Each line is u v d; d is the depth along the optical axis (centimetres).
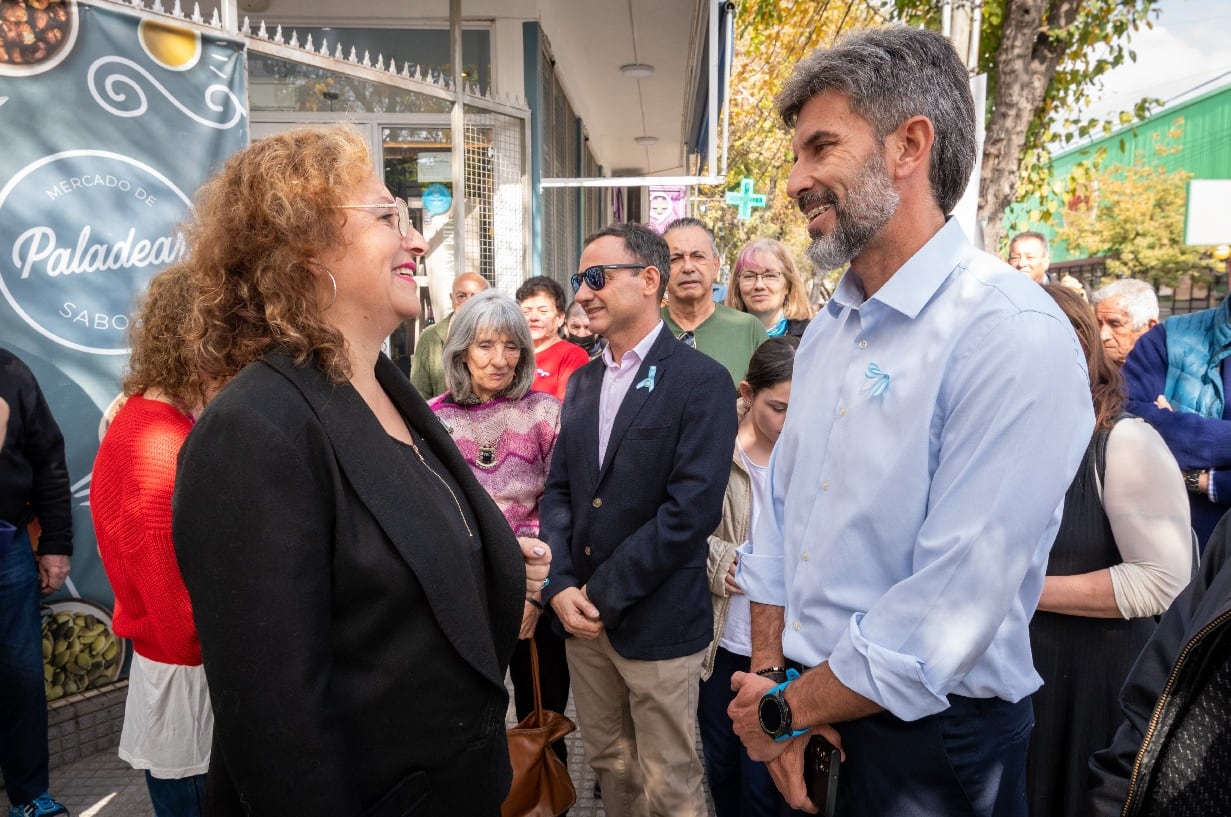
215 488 107
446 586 122
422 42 684
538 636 309
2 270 319
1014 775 145
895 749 139
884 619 131
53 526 309
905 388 138
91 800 315
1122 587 175
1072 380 127
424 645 121
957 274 138
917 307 137
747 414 271
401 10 668
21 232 322
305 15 666
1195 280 2116
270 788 106
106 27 339
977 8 539
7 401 289
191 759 211
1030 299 131
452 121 587
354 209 124
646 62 965
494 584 145
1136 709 121
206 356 120
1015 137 729
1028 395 124
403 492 122
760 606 175
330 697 112
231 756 108
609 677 254
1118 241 2228
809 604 150
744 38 1439
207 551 107
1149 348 339
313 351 121
